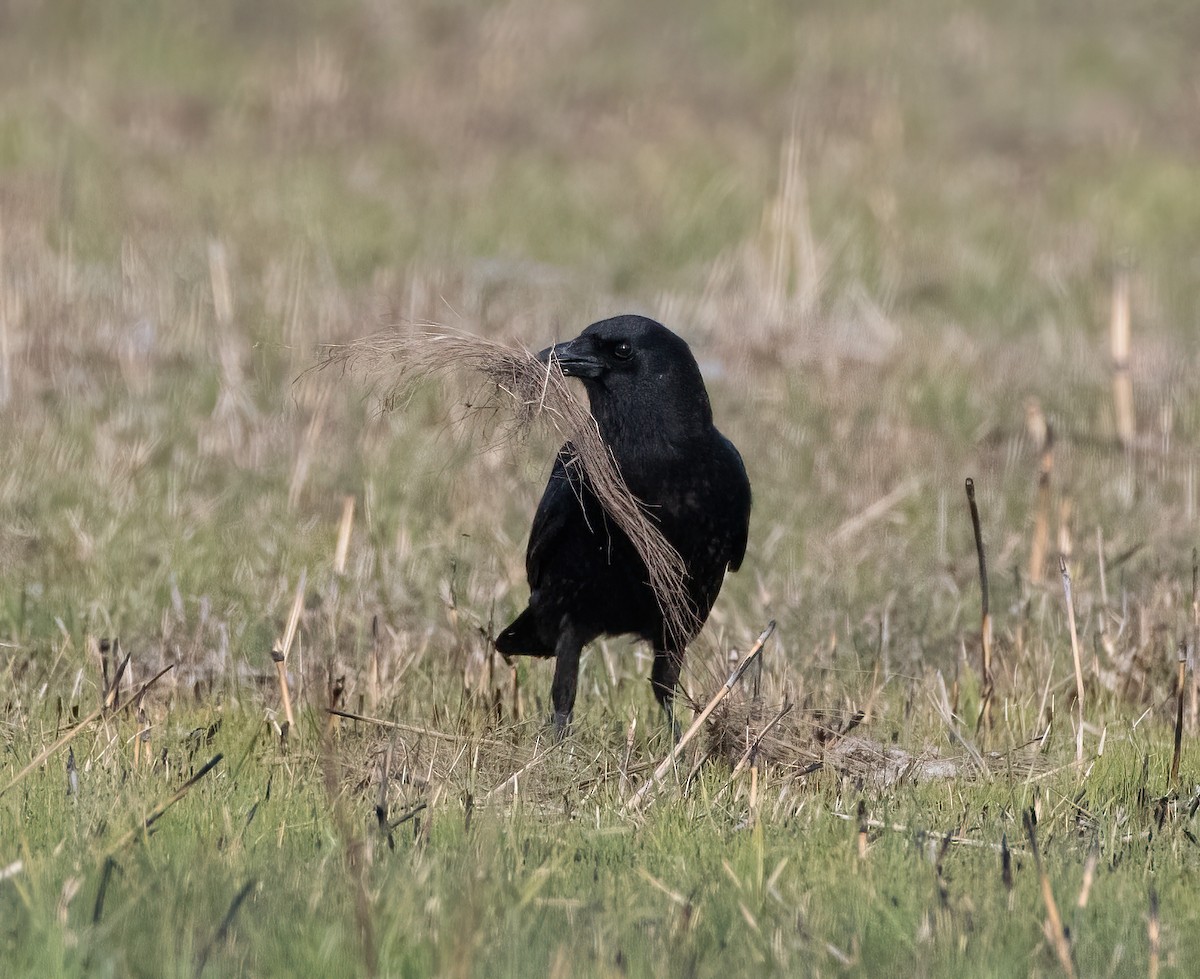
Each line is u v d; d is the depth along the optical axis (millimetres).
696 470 8672
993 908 6031
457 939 5262
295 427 14820
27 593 10555
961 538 12883
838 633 10352
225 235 21750
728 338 19078
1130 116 34500
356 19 35531
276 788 7277
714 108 33062
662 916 5879
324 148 28000
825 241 23406
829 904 6051
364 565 11258
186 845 6383
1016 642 9914
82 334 17469
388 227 23016
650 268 22359
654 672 9117
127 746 7797
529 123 30812
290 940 5469
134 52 32344
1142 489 14297
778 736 8305
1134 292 22562
